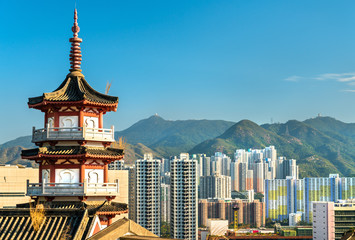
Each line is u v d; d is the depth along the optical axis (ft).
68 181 206.18
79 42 221.66
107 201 207.00
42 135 206.59
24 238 144.36
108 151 211.20
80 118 207.10
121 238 133.80
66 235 141.69
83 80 217.36
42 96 205.67
